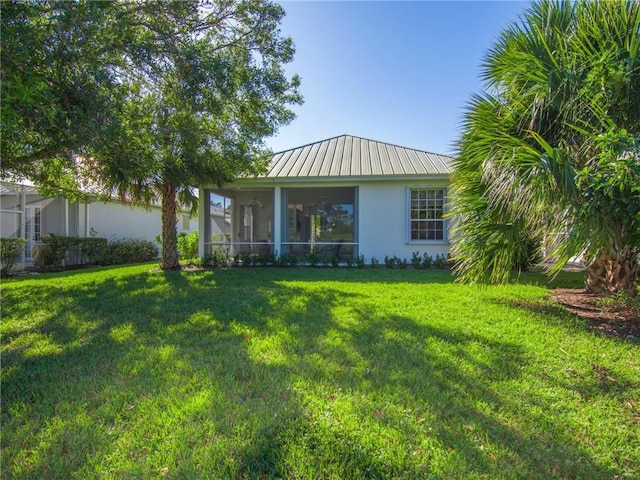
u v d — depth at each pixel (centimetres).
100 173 870
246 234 1581
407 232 1138
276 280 830
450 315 501
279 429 231
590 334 422
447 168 1129
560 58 457
